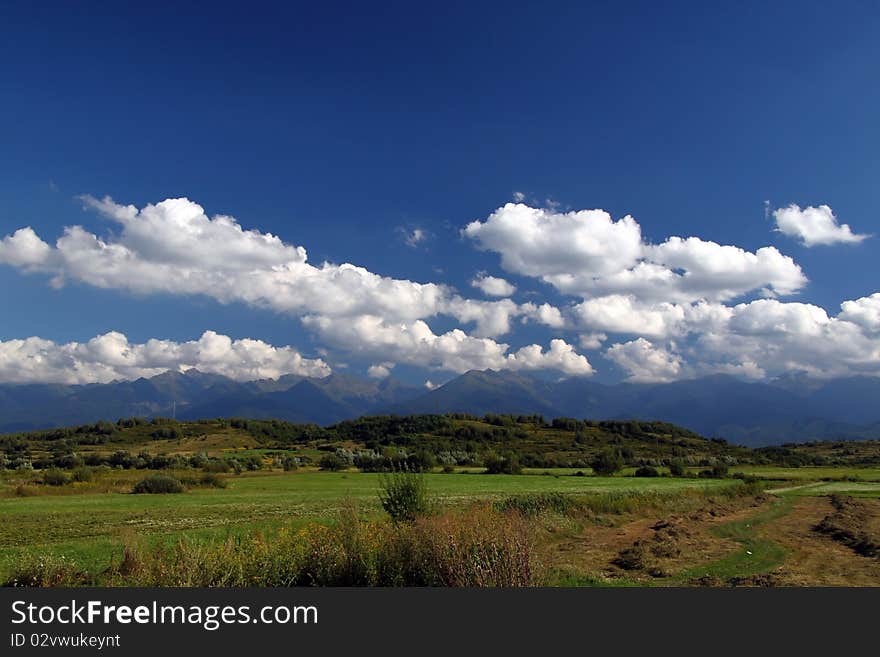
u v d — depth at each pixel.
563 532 30.08
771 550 25.94
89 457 112.44
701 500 49.75
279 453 161.50
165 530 35.88
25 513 49.22
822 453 187.62
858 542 27.44
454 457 131.25
